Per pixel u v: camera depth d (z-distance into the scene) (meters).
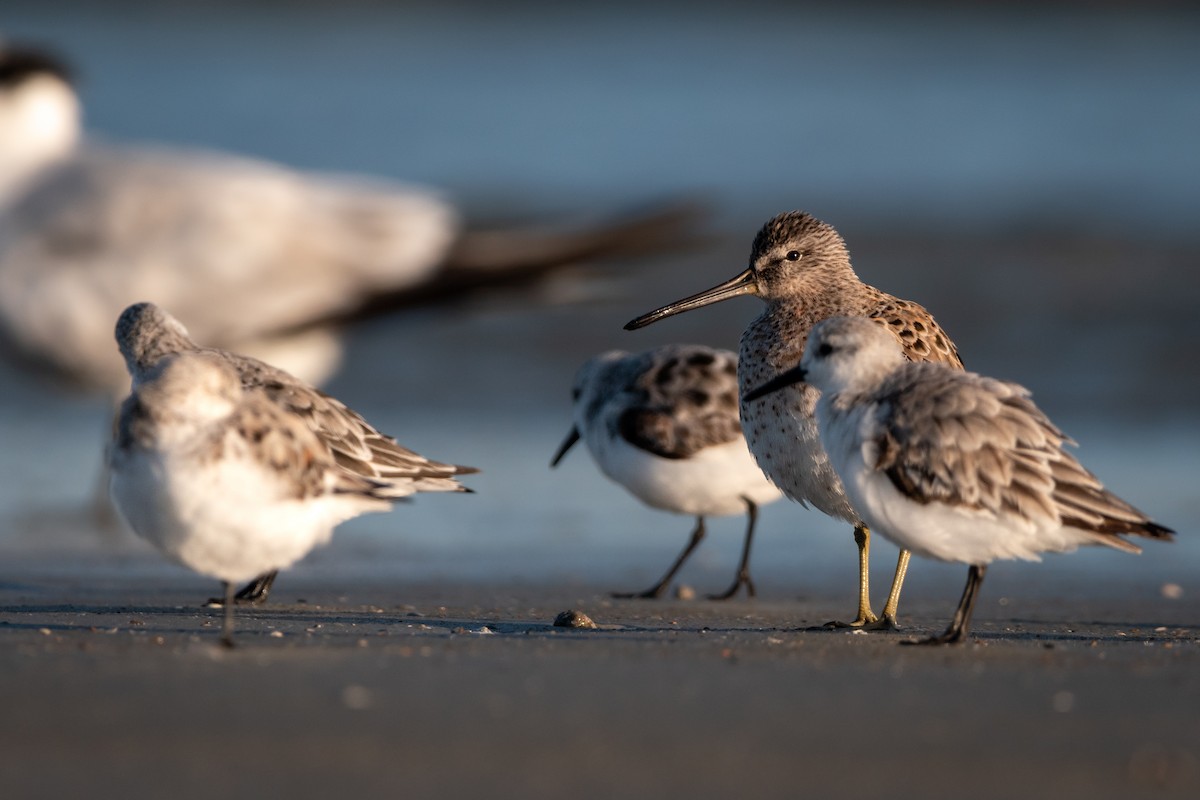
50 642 8.54
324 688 7.30
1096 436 19.05
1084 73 46.19
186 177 17.58
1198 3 53.91
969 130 39.53
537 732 6.57
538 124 40.28
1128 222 30.72
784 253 11.30
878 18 55.22
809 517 15.76
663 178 34.69
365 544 14.16
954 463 8.35
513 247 18.64
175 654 8.12
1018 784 5.98
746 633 9.54
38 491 16.30
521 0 57.75
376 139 38.22
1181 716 6.96
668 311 11.51
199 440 7.68
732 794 5.82
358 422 9.60
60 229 17.17
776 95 44.06
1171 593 11.94
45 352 17.25
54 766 6.06
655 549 14.21
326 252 17.81
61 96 17.81
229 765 6.09
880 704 7.13
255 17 53.88
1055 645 8.97
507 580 12.61
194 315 17.34
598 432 12.99
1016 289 26.28
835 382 9.04
